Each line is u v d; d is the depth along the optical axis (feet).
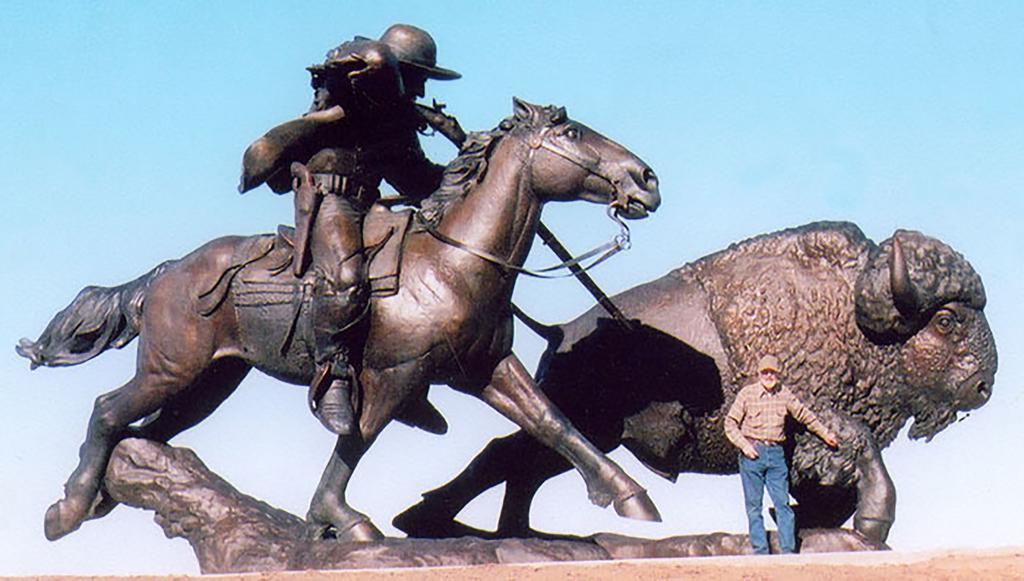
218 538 47.80
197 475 49.39
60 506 50.14
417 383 46.24
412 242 46.65
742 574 39.24
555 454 50.19
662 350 49.24
